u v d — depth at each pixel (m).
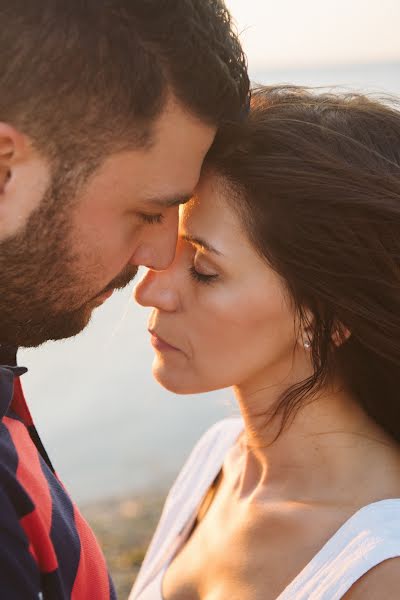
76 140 1.45
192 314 1.79
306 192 1.65
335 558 1.62
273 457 1.88
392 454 1.77
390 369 1.77
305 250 1.67
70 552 1.49
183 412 10.47
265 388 1.83
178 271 1.79
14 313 1.55
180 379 1.84
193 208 1.74
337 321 1.74
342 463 1.77
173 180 1.56
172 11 1.46
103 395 10.87
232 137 1.65
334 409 1.79
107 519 7.08
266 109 1.74
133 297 1.86
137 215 1.60
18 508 1.37
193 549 2.04
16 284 1.52
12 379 1.49
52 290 1.56
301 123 1.70
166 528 2.25
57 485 1.58
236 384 1.88
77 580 1.50
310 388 1.77
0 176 1.46
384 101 1.86
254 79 1.92
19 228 1.48
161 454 9.20
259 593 1.75
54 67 1.40
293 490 1.83
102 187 1.51
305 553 1.71
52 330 1.62
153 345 1.88
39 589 1.36
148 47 1.45
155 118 1.49
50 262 1.52
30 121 1.42
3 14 1.39
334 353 1.78
